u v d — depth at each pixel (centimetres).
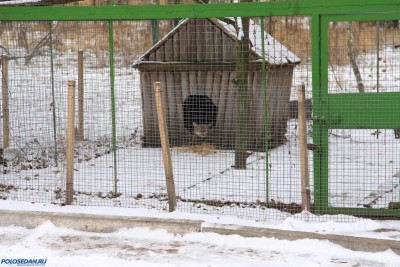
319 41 932
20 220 921
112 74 1012
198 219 896
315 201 951
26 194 1072
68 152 995
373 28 1092
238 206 983
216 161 1316
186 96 1488
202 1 1254
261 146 1377
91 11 991
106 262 764
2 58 1298
